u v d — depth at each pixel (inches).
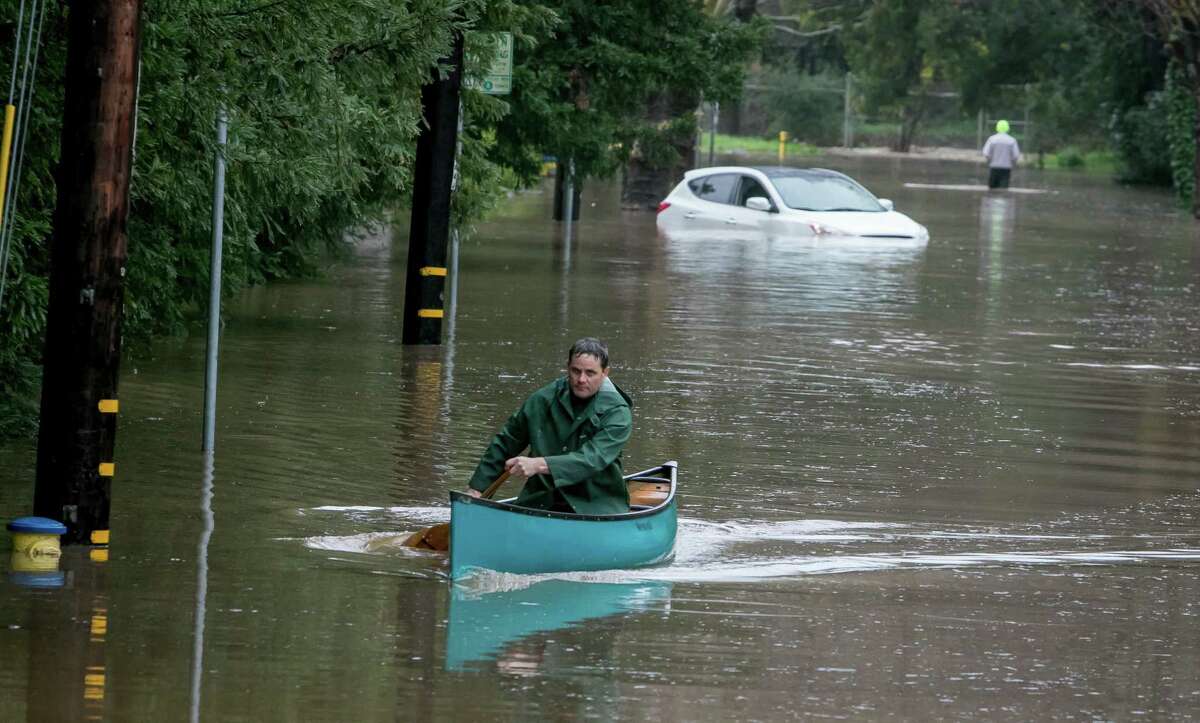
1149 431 1847.9
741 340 2453.2
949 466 1641.2
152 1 1449.3
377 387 1973.4
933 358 2340.1
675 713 928.3
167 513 1357.0
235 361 2124.8
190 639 1035.9
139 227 1760.6
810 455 1674.5
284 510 1384.1
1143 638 1103.6
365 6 1507.1
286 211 2431.1
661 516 1274.6
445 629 1074.7
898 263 3673.7
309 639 1044.5
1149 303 3068.4
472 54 2284.7
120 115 1203.9
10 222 1291.8
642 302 2866.6
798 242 4055.1
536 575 1205.7
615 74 3171.8
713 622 1109.1
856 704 953.5
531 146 3277.6
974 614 1149.1
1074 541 1365.7
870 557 1296.8
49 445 1234.0
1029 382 2160.4
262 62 1498.5
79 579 1159.0
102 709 906.1
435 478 1524.4
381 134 1973.4
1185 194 6028.5
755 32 3412.9
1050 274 3543.3
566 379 1302.9
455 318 2593.5
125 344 1958.7
